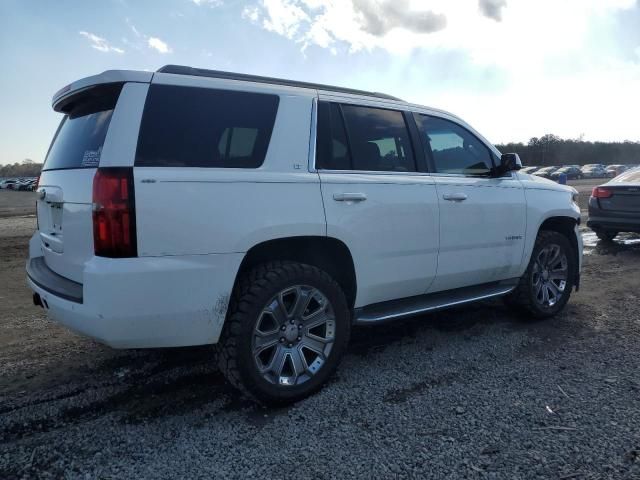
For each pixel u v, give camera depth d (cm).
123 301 257
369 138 365
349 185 335
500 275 443
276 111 319
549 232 485
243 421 292
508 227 438
